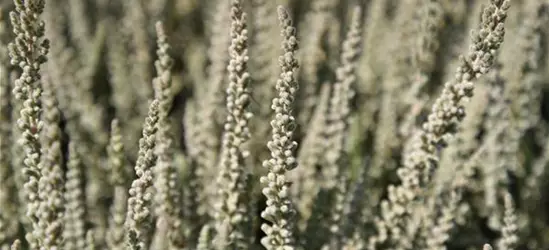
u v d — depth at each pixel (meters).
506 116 0.65
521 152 0.70
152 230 0.58
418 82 0.64
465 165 0.61
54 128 0.50
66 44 0.89
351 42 0.59
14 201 0.58
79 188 0.57
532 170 0.69
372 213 0.61
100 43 0.81
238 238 0.55
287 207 0.50
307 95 0.69
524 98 0.68
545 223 0.68
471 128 0.65
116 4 0.98
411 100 0.64
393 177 0.67
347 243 0.57
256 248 0.61
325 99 0.61
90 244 0.55
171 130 0.55
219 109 0.64
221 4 0.68
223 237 0.54
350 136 0.68
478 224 0.66
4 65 0.59
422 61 0.64
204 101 0.65
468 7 0.87
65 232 0.57
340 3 0.90
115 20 0.93
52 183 0.49
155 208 0.57
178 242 0.56
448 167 0.61
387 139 0.67
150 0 0.88
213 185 0.60
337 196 0.58
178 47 0.89
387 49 0.75
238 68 0.51
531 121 0.71
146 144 0.48
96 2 0.96
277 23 0.73
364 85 0.74
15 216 0.58
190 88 0.81
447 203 0.60
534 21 0.68
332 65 0.73
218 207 0.54
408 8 0.72
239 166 0.54
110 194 0.64
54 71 0.71
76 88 0.73
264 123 0.66
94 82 0.81
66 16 0.91
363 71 0.74
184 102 0.81
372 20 0.77
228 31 0.66
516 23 0.75
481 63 0.51
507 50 0.69
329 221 0.58
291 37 0.48
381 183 0.67
